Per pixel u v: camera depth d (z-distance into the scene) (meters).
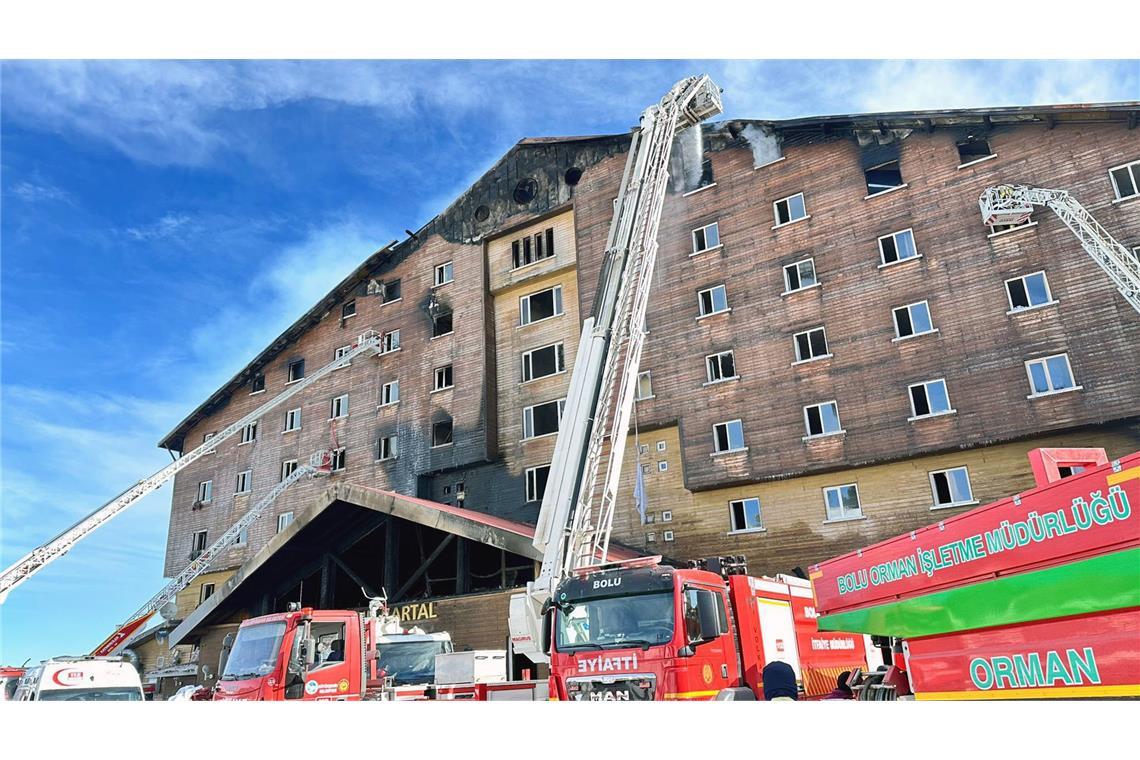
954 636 5.50
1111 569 4.21
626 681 9.66
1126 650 4.12
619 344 15.91
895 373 22.88
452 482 32.38
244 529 38.50
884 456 22.31
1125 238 20.09
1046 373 20.56
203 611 24.39
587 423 14.73
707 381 26.39
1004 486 20.56
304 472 36.25
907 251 23.92
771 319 25.77
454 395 33.03
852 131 26.03
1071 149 21.58
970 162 23.27
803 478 23.83
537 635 12.23
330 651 13.45
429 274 36.56
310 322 40.78
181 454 44.22
